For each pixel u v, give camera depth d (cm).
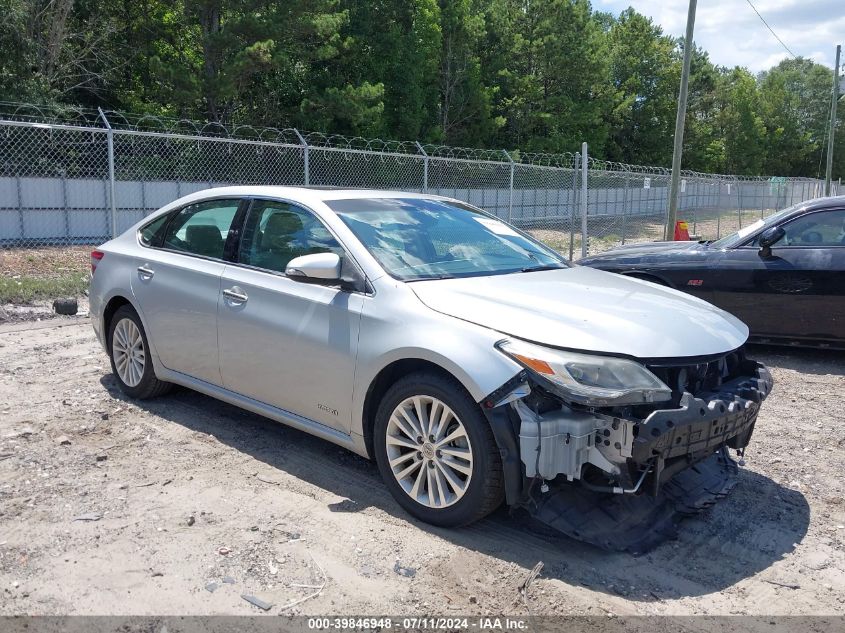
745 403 351
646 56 5253
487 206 2412
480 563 329
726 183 2634
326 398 401
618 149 5169
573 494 354
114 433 479
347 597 299
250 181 2197
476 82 3553
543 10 4022
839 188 4922
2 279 1073
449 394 343
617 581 319
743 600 308
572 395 314
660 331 353
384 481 381
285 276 430
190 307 477
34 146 2059
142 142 2152
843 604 307
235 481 410
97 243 1998
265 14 2208
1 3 2061
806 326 717
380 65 2950
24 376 608
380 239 418
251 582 308
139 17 2603
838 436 520
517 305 361
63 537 340
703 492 384
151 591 299
